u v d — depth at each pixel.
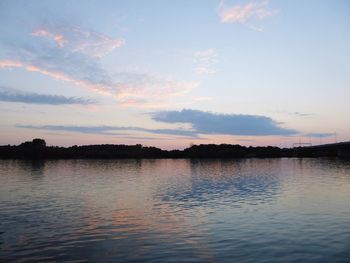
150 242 25.27
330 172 110.38
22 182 77.00
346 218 32.97
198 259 21.20
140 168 143.00
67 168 138.75
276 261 20.64
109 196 52.66
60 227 30.55
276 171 119.19
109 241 25.62
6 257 21.89
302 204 42.19
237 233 27.58
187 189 62.44
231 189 61.66
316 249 22.94
